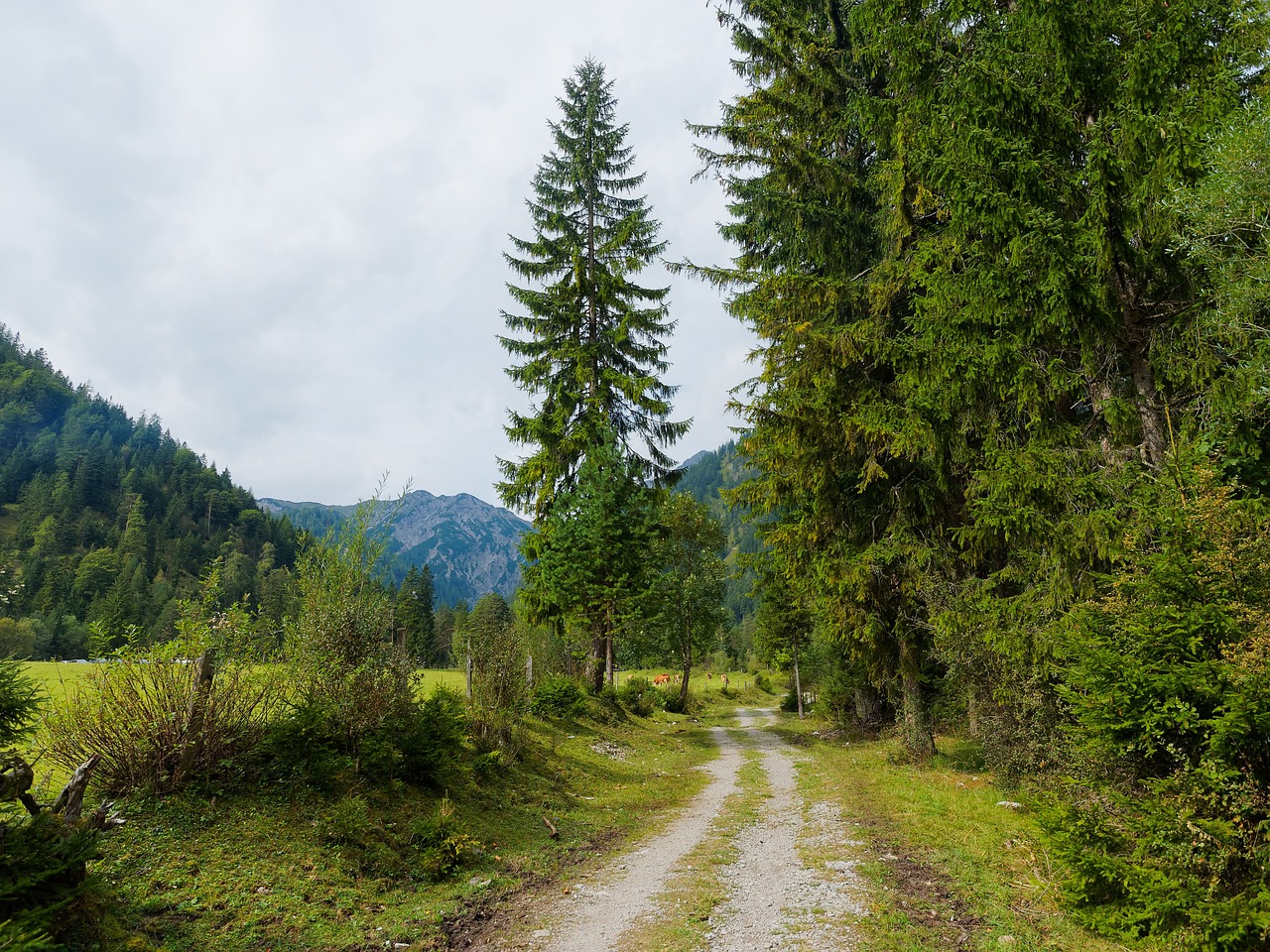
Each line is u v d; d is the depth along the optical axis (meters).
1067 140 8.73
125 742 6.60
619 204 25.97
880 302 13.27
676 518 33.66
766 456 15.34
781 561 16.14
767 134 15.10
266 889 5.85
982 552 12.16
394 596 10.00
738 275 15.34
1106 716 5.61
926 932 5.55
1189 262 7.44
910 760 14.45
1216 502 5.53
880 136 12.66
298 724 7.92
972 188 8.11
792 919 6.05
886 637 15.21
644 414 24.95
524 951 5.61
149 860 5.64
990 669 10.71
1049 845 6.10
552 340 23.70
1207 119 7.14
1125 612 5.89
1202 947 4.56
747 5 15.34
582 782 13.33
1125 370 9.44
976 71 8.34
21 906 4.01
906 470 14.41
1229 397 7.04
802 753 19.39
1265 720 4.55
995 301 8.84
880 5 10.70
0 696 4.41
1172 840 5.08
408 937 5.73
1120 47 8.09
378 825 7.73
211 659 7.32
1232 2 7.39
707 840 9.39
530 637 21.16
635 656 29.33
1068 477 8.96
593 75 26.09
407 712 9.71
